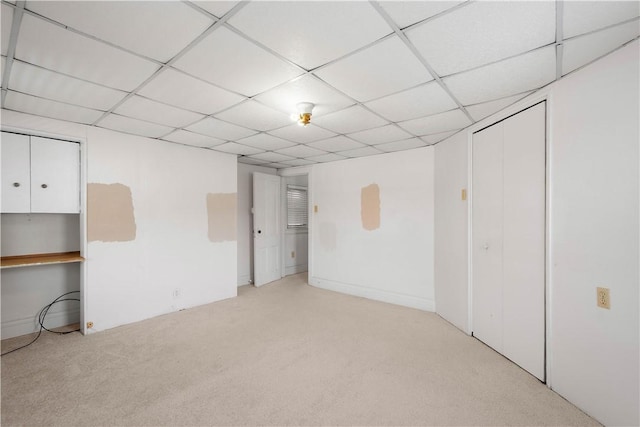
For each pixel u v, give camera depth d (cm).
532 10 125
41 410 181
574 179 181
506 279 243
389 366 235
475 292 286
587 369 175
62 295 315
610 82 160
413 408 185
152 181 339
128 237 321
